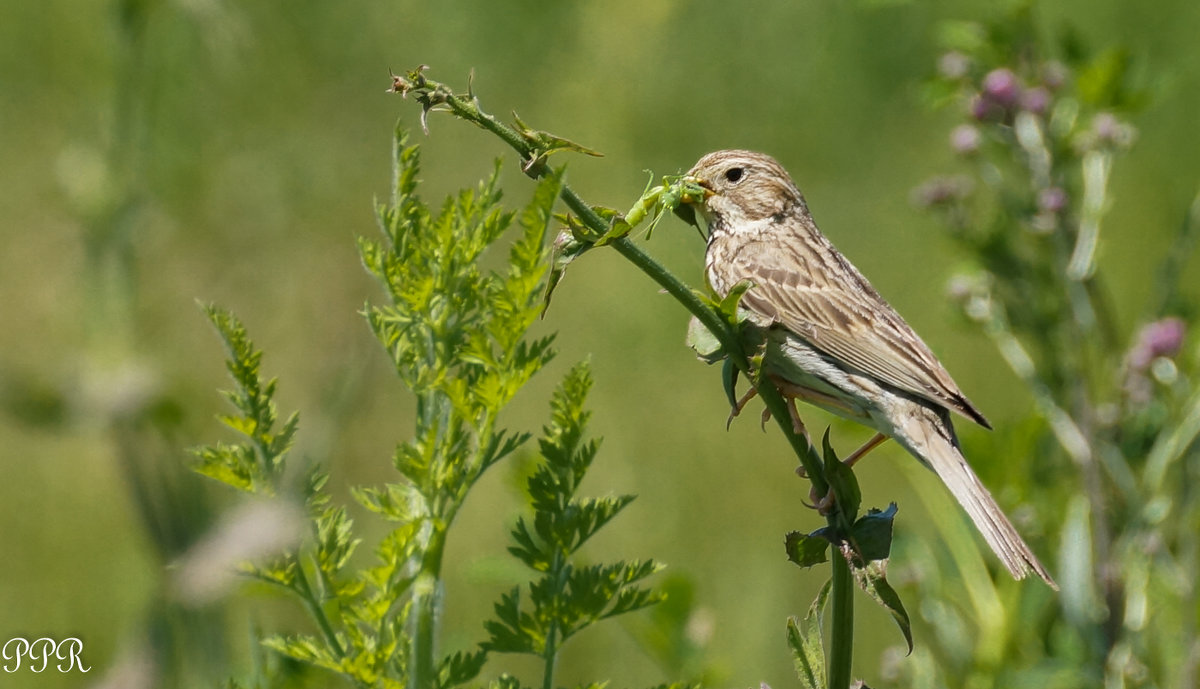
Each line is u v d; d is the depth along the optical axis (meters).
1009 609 9.99
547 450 5.25
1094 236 10.27
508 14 20.25
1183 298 10.63
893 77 19.86
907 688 9.66
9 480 12.81
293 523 4.61
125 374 5.81
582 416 5.28
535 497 5.25
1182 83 18.28
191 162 15.86
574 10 20.52
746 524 14.45
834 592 5.61
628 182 19.23
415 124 18.70
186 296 14.67
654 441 15.19
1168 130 18.48
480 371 5.12
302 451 5.00
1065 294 10.49
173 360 10.88
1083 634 9.41
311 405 5.78
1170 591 10.26
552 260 5.30
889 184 19.27
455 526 13.77
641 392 15.74
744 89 20.03
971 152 10.62
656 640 8.92
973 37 11.02
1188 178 17.72
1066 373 10.44
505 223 5.05
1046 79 10.75
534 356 5.00
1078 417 10.19
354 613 4.94
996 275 10.57
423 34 19.98
